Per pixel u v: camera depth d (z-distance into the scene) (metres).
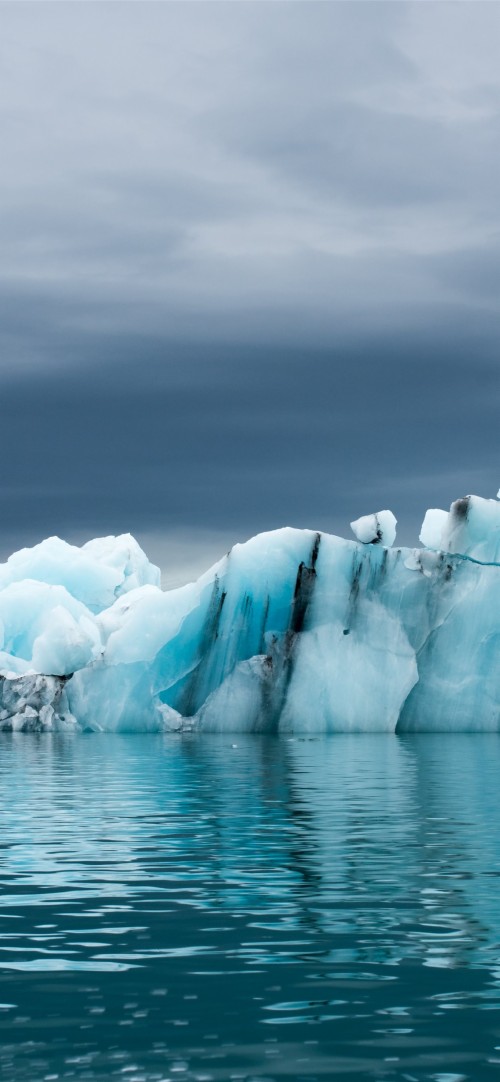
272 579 66.75
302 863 18.80
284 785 33.41
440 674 66.81
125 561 93.31
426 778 35.78
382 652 65.81
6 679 70.94
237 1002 10.91
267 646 66.00
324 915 14.69
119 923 14.28
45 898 15.89
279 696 65.44
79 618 76.69
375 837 21.92
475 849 20.27
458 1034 9.98
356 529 68.31
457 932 13.72
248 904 15.42
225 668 66.25
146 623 67.69
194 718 65.88
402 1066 9.23
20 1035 10.01
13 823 24.36
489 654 66.94
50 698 69.00
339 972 11.92
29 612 78.62
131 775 37.34
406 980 11.61
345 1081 8.93
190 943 13.22
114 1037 9.95
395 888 16.53
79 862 19.00
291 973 11.89
